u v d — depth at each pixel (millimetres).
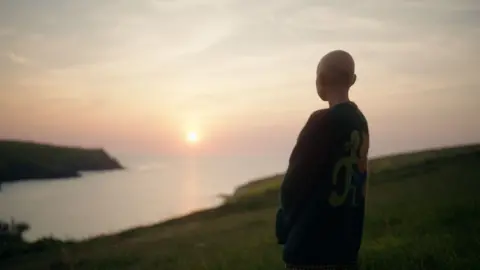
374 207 12062
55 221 31062
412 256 6207
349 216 2225
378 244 7418
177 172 132375
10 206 42156
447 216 9109
